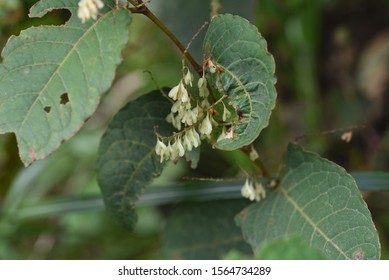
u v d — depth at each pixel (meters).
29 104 0.56
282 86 1.03
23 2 0.74
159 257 0.87
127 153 0.66
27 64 0.57
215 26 0.59
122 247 0.92
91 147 0.95
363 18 1.04
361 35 1.03
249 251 0.76
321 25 1.04
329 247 0.61
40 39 0.57
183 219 0.77
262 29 0.99
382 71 0.99
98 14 0.58
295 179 0.64
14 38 0.57
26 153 0.56
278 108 0.97
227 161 0.94
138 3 0.60
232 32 0.58
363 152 0.97
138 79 1.00
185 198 0.76
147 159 0.66
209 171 0.95
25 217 0.83
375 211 0.89
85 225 0.92
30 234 0.90
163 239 0.77
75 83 0.56
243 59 0.58
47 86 0.57
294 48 0.95
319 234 0.62
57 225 0.95
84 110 0.56
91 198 0.82
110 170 0.66
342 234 0.61
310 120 0.96
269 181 0.65
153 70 0.98
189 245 0.77
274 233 0.64
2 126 0.56
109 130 0.65
